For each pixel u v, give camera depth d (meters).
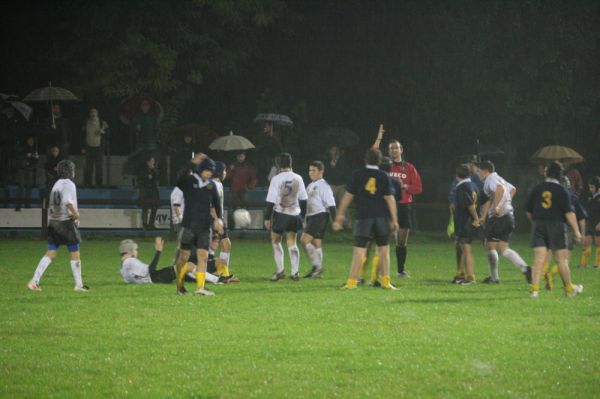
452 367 17.16
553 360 17.80
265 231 57.16
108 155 59.19
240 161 56.75
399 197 31.56
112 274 34.19
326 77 74.50
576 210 32.28
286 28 71.50
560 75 67.56
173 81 66.56
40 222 54.88
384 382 15.98
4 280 31.69
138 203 55.19
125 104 59.69
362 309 24.47
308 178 67.00
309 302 25.91
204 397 14.97
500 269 37.91
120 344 19.25
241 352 18.45
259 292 28.47
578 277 34.84
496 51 68.06
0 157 56.69
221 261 31.80
